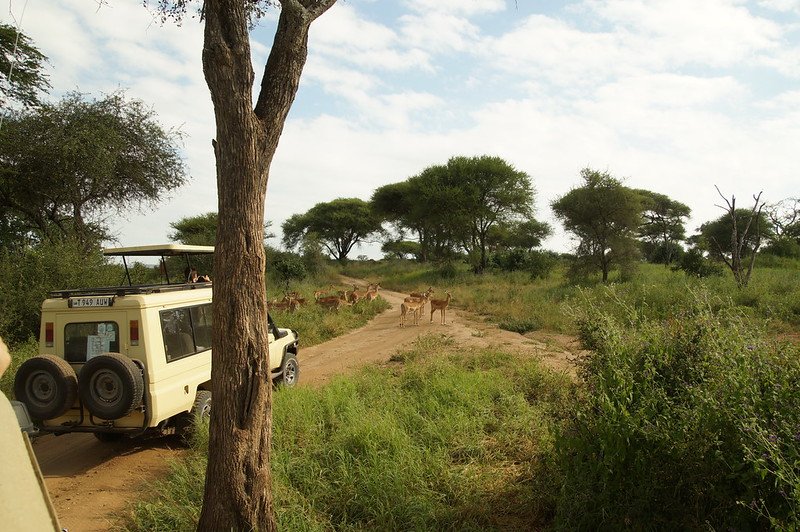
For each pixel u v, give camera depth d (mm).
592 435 4129
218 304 3736
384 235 67625
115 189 18484
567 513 4035
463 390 7793
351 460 5562
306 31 3975
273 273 32000
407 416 6703
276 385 8625
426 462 5465
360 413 6742
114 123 17297
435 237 42906
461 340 13656
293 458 5602
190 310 7086
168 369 6449
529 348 12086
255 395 3775
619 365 4352
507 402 7312
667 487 3658
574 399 4715
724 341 4105
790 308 13977
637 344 4555
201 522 3789
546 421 5406
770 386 3615
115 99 17578
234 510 3697
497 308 19453
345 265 59688
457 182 36625
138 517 4758
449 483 5070
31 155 15938
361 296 23156
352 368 10969
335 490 5000
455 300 23672
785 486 3111
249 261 3744
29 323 11758
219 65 3633
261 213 3838
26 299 11758
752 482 3244
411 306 17500
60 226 17953
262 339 3824
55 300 6492
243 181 3713
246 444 3740
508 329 15414
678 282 18469
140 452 6695
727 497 3445
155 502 5000
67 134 16266
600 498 3859
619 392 4082
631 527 3762
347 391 7965
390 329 16984
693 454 3549
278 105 3879
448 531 4375
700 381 4043
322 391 8070
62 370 5965
